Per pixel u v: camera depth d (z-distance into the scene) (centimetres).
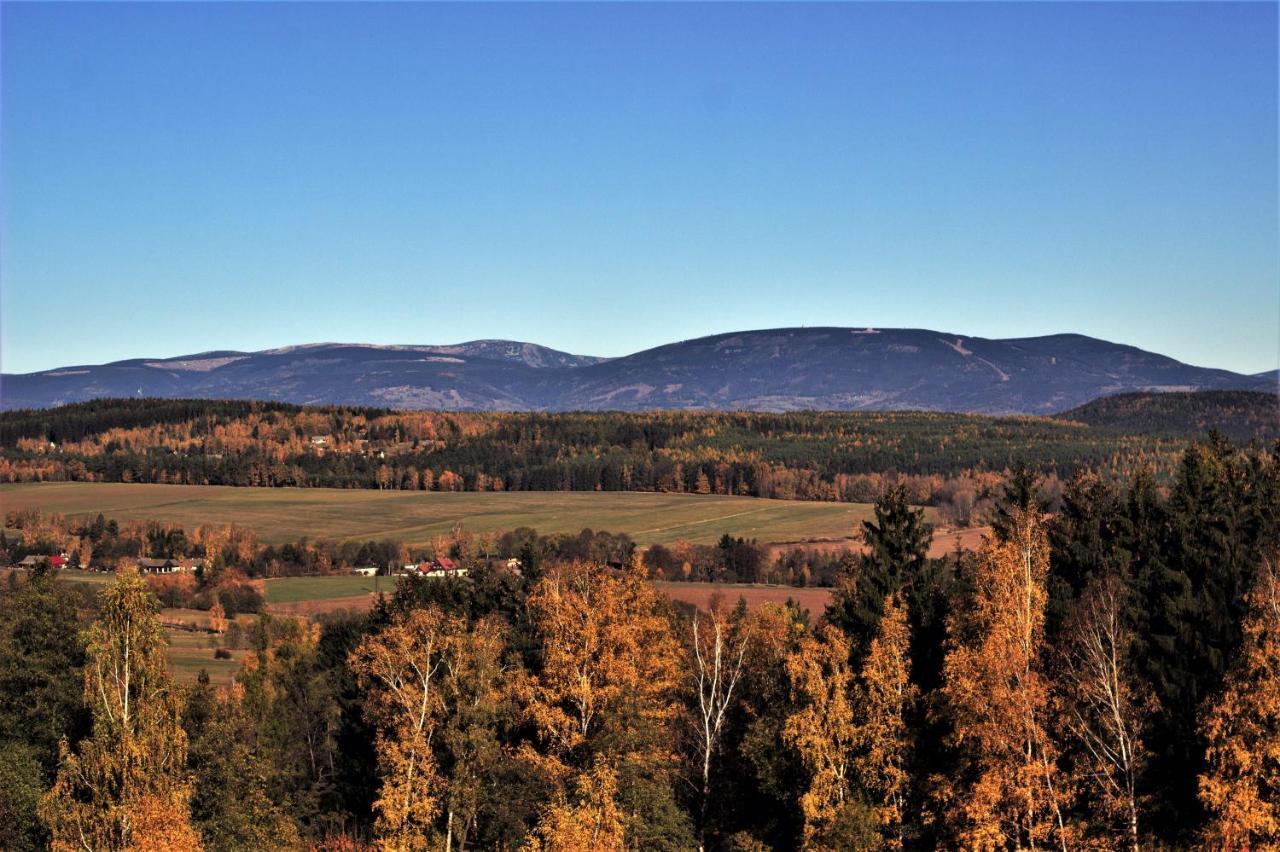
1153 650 5269
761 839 5450
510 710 5797
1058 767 4703
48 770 5875
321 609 14538
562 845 4859
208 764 5544
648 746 5509
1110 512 6881
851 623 6081
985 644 4697
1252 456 7762
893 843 4906
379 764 5688
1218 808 4091
